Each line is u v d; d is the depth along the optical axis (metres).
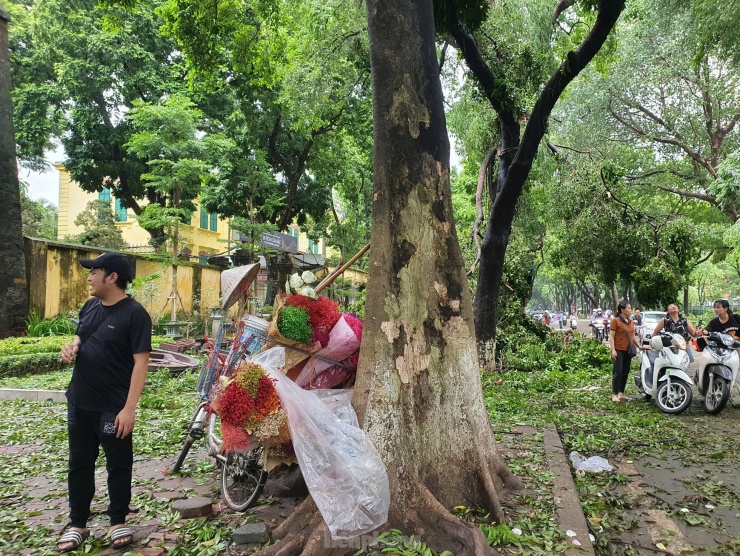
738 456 5.84
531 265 15.88
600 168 12.75
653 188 22.66
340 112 20.94
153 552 3.36
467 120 13.63
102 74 20.52
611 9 8.15
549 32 11.56
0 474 5.15
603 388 10.48
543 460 5.29
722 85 18.84
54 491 4.67
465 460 3.95
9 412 8.16
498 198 10.64
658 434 6.78
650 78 19.28
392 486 3.54
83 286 17.44
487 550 3.16
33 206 32.88
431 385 3.90
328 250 53.81
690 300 70.06
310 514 3.45
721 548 3.76
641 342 9.29
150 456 5.64
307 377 4.04
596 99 20.12
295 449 3.36
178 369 11.13
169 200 20.62
